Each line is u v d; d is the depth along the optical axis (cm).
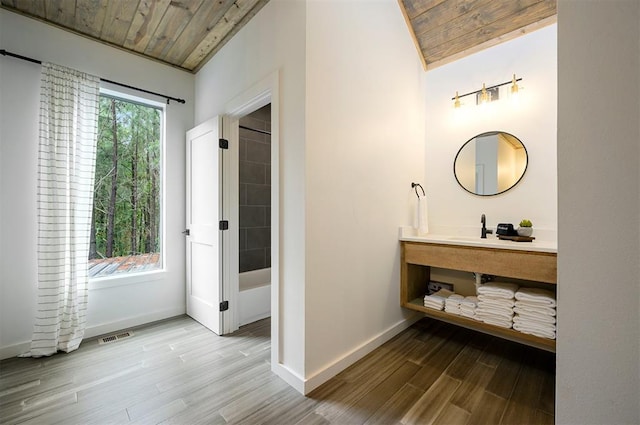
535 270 186
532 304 194
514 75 235
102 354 211
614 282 74
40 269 206
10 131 208
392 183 242
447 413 149
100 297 247
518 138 235
